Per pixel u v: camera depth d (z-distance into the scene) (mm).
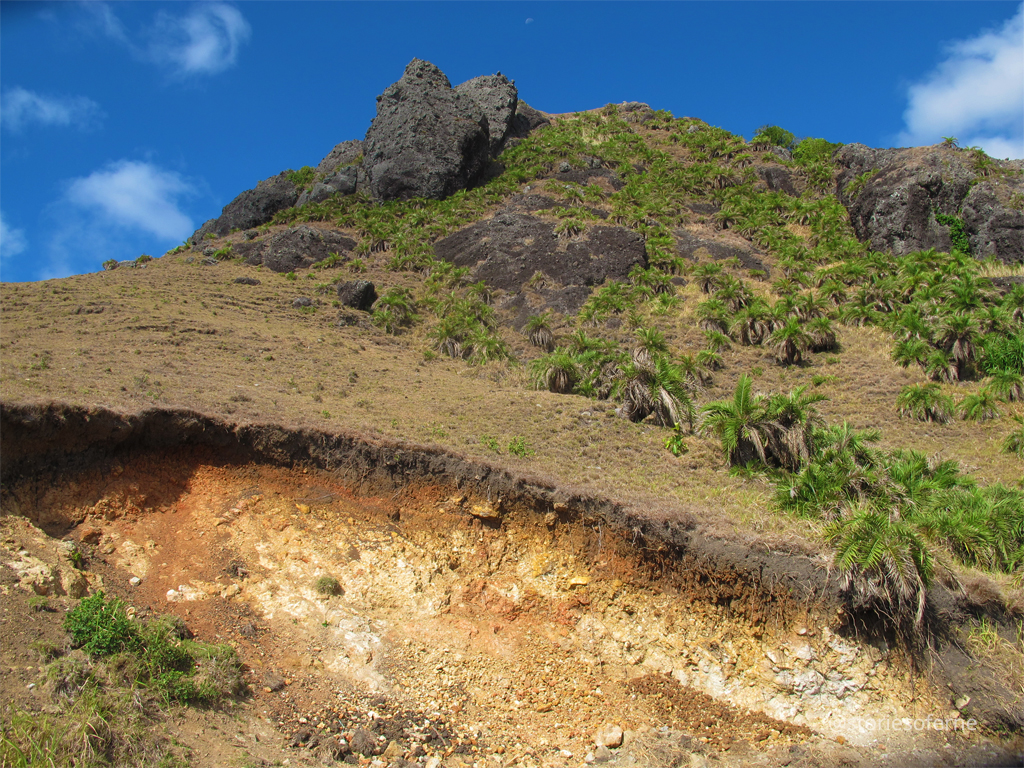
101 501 12805
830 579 11867
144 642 9820
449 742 10367
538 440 18750
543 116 71438
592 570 13289
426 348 31516
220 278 37469
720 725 11188
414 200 50656
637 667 12023
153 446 14047
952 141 46531
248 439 14648
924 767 10391
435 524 14148
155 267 39750
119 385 16359
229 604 11812
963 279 32656
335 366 25203
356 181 54125
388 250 44094
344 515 14070
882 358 29453
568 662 12055
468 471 14531
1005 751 10547
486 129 57875
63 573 10766
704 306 33094
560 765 10273
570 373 26234
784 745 10852
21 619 9352
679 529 13047
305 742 9664
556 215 44219
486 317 34000
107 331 24344
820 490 14766
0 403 12398
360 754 9734
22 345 20438
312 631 11688
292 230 43062
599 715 11203
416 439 16547
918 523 14016
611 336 31812
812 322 30766
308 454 14844
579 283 37250
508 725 10875
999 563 13453
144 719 8602
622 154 60469
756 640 12094
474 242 41938
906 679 11367
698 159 60438
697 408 22594
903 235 41125
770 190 54375
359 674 11156
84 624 9492
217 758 8531
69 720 7977
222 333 26797
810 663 11562
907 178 42781
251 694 10188
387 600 12586
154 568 12141
